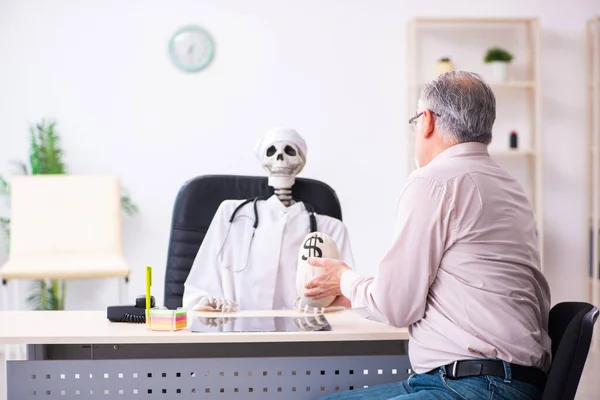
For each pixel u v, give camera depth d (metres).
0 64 4.79
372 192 4.98
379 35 4.93
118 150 4.86
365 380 1.91
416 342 1.78
